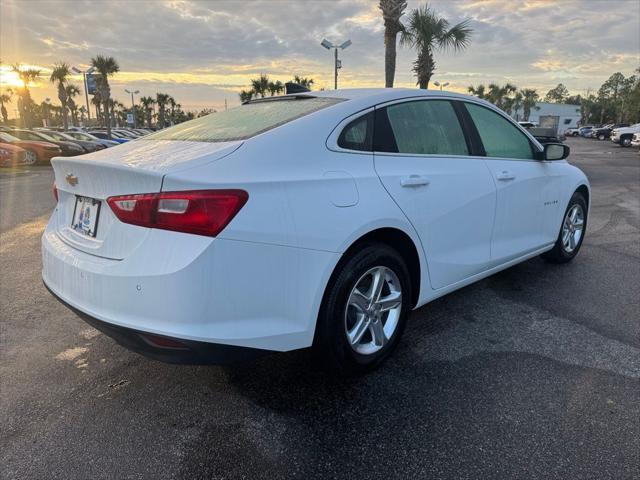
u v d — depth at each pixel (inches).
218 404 98.3
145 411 96.0
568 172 174.1
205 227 77.5
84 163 90.8
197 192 78.0
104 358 117.0
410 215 106.9
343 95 114.0
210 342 79.7
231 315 81.4
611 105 3887.8
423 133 118.0
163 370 111.5
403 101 116.0
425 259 114.3
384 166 104.7
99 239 90.3
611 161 786.2
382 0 578.2
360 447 85.1
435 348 121.0
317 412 95.3
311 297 89.9
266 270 83.4
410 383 105.1
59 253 96.7
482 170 130.4
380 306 106.1
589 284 165.9
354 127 103.4
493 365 112.4
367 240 102.3
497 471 78.9
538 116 3690.9
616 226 260.8
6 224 274.5
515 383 104.7
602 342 123.4
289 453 83.8
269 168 87.0
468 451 83.7
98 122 2615.7
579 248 195.0
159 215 79.2
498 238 139.4
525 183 146.5
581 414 93.4
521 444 85.2
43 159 717.3
